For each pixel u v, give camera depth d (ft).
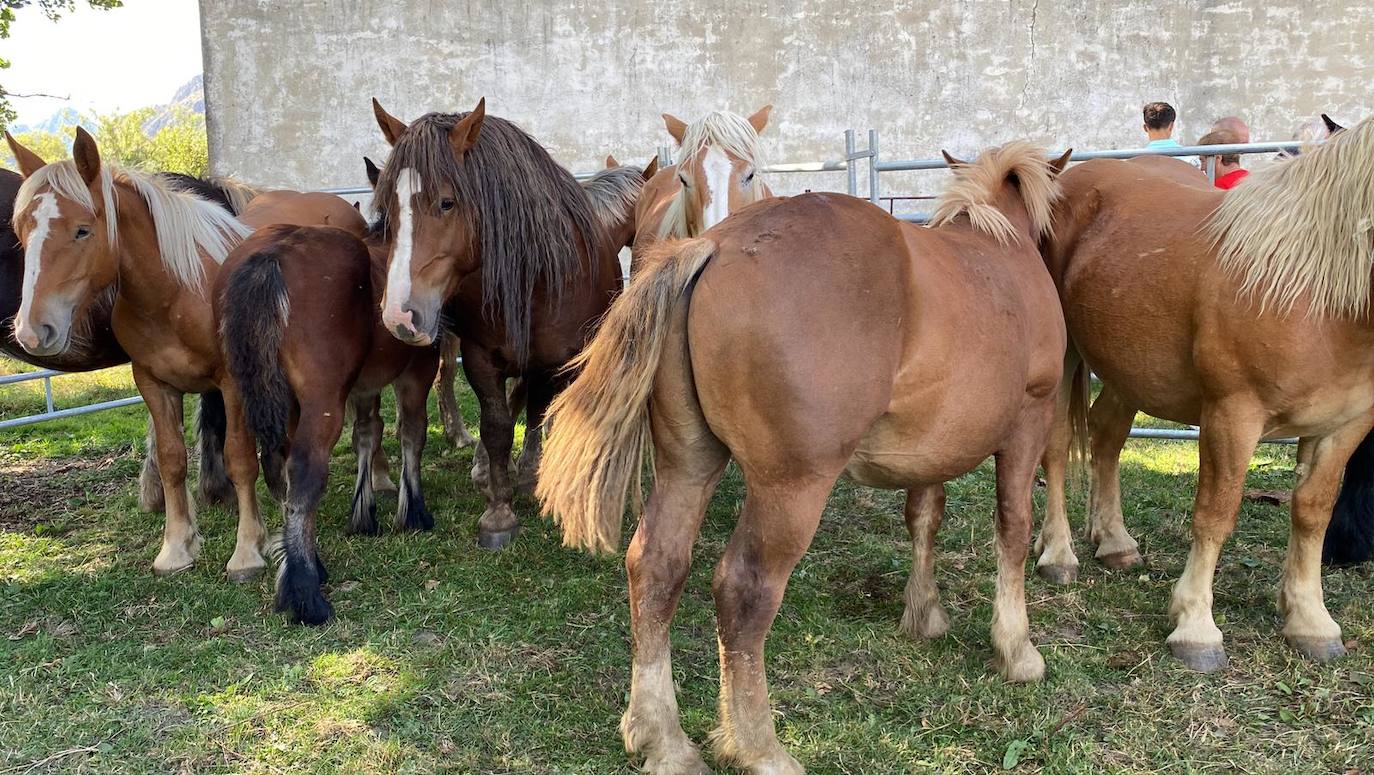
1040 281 9.14
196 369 12.84
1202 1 37.37
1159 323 10.21
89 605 12.03
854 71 39.37
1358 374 9.12
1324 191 8.74
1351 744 8.52
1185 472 16.97
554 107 40.83
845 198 7.63
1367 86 37.14
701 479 7.79
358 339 11.82
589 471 7.40
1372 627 10.66
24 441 21.09
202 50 40.55
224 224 13.84
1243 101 37.88
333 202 18.43
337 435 11.75
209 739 8.91
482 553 13.71
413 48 40.55
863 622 11.23
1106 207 11.37
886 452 7.76
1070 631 10.97
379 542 14.11
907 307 7.21
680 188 13.51
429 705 9.53
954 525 14.58
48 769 8.47
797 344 6.73
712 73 39.99
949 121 39.40
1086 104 38.68
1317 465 9.98
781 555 7.25
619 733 8.93
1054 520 12.50
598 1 39.83
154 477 15.84
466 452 19.84
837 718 9.14
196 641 10.99
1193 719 9.03
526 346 12.89
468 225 11.85
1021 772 8.32
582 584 12.40
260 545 13.12
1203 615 10.12
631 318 7.19
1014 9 38.27
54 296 11.46
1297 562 10.36
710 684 9.87
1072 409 12.58
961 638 10.76
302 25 40.34
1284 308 8.99
